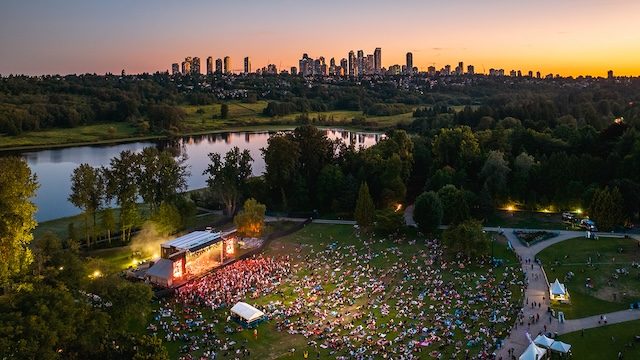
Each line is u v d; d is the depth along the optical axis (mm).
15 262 81938
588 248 133375
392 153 194250
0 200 80562
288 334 96438
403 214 168875
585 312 101938
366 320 100812
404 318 101500
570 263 125438
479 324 97688
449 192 157750
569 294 109875
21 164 86188
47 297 71938
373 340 92625
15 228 81062
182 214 157000
